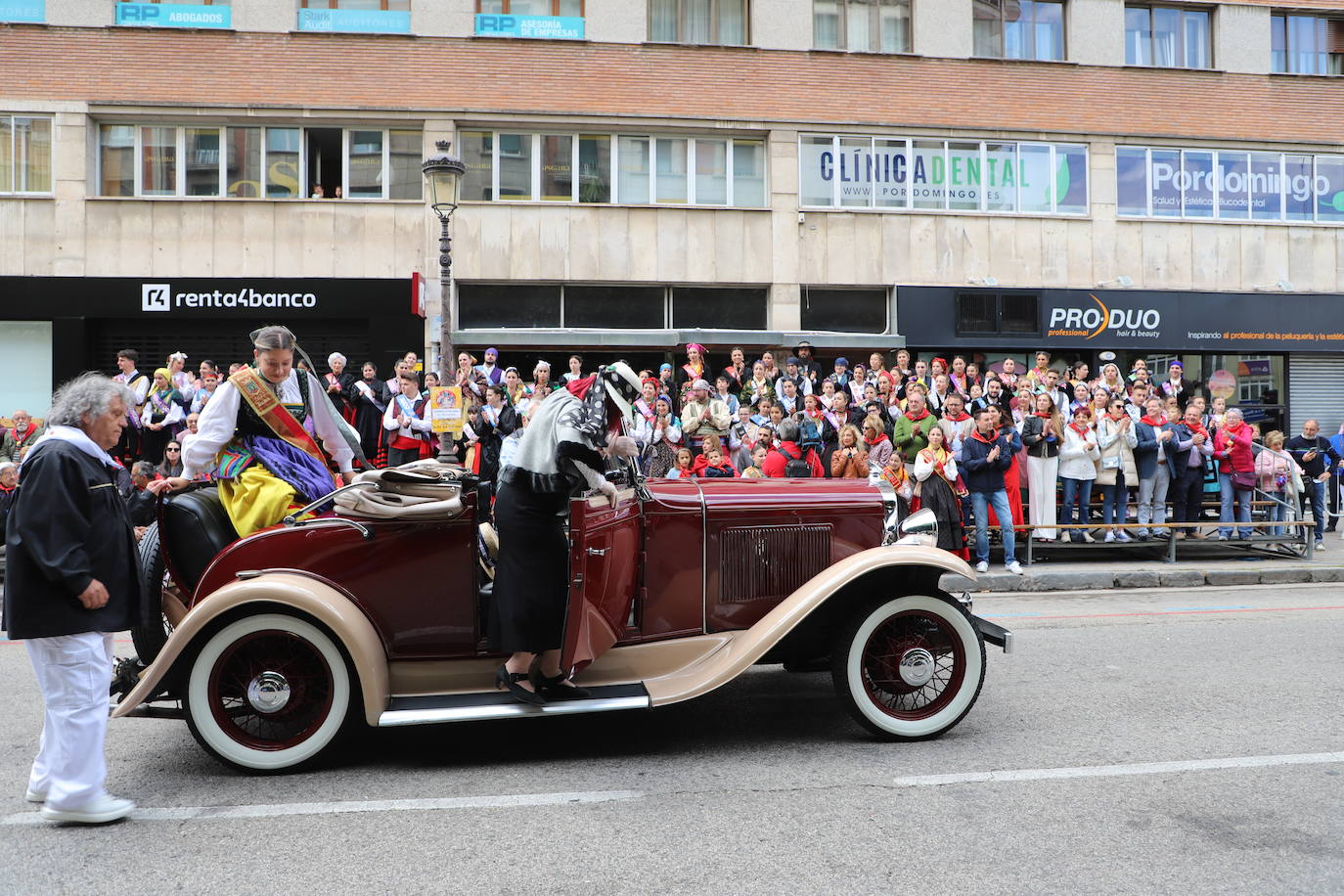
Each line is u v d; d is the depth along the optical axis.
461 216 16.45
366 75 16.28
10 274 15.59
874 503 5.08
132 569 3.83
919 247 17.41
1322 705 5.28
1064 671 6.14
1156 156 18.23
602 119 16.75
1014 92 17.80
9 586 3.58
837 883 3.14
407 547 4.44
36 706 5.55
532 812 3.81
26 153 15.77
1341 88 18.78
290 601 4.16
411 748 4.70
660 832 3.58
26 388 15.85
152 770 4.41
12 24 15.59
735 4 17.41
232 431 4.59
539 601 4.28
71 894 3.11
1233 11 18.39
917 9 17.50
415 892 3.10
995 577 9.77
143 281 15.74
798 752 4.57
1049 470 10.84
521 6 16.72
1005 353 17.75
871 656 4.73
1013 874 3.20
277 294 15.92
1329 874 3.20
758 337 15.95
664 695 4.43
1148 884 3.12
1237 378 18.30
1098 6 17.97
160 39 15.89
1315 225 18.45
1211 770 4.23
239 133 16.25
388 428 11.38
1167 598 9.26
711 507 4.87
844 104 17.38
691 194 17.28
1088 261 17.84
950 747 4.59
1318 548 12.24
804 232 17.20
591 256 16.75
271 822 3.73
